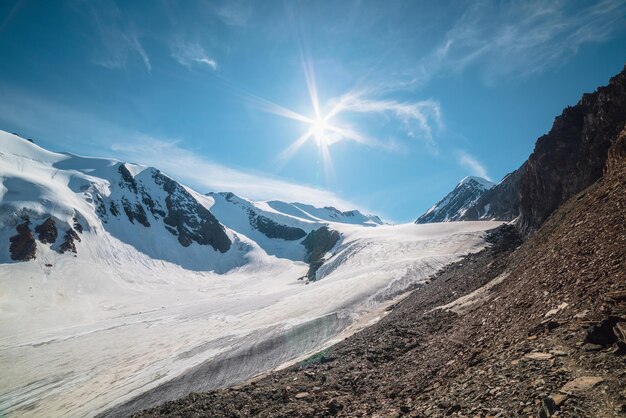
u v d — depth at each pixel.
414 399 10.16
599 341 7.10
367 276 63.28
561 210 26.72
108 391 36.47
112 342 56.38
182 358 42.88
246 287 133.75
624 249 10.03
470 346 12.33
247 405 13.80
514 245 45.34
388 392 12.02
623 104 36.03
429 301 31.61
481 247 74.38
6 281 88.94
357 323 41.69
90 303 90.38
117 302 94.81
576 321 8.49
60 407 34.59
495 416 6.39
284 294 74.00
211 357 40.25
